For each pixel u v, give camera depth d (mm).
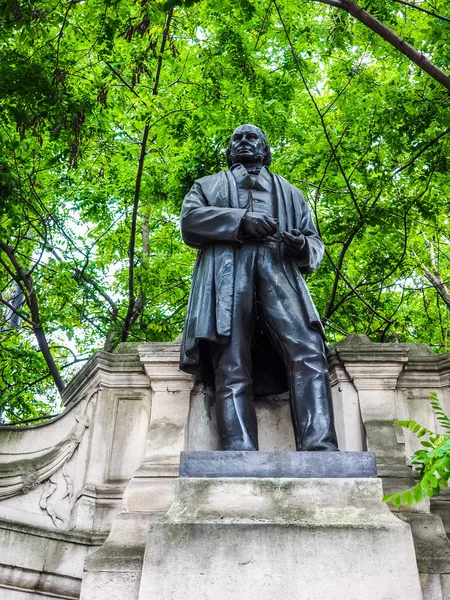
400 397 6848
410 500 4734
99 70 12555
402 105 11758
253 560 4645
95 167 14625
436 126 12148
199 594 4551
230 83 12586
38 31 10469
